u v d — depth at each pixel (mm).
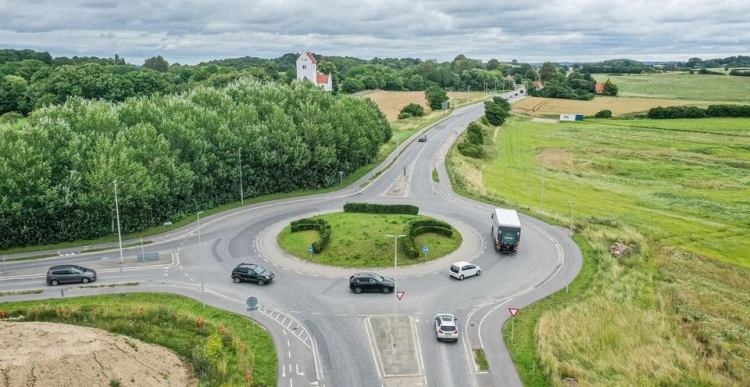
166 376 43188
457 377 45062
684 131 174250
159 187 78562
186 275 64688
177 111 92312
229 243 75125
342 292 60500
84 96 162875
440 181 109062
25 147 72562
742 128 176000
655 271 69625
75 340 43562
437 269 66875
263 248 73312
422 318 54812
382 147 141750
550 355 47219
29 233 73438
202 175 88688
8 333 45375
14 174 70750
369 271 66125
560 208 96125
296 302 57938
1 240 72375
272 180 98500
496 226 72812
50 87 162625
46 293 59438
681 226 87125
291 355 47906
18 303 56719
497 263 69000
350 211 84812
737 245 79188
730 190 108812
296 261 68938
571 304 57969
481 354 48406
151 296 58750
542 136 170625
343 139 104438
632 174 122688
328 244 71438
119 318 52781
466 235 78062
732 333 55094
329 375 45156
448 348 49406
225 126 91312
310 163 100812
